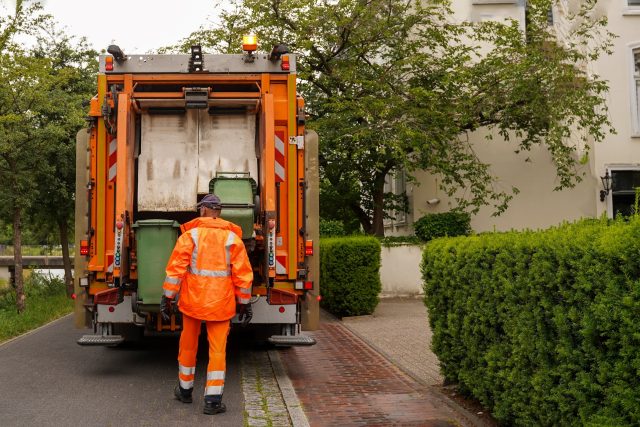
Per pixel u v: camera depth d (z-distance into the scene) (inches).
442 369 297.1
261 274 341.1
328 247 615.2
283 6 680.4
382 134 661.9
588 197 803.4
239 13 716.7
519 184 808.3
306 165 347.3
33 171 628.7
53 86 641.0
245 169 350.0
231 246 271.6
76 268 335.9
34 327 557.9
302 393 302.2
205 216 279.4
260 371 350.3
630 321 143.0
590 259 160.2
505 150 810.2
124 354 403.5
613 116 799.7
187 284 268.1
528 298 197.5
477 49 793.6
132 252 328.5
